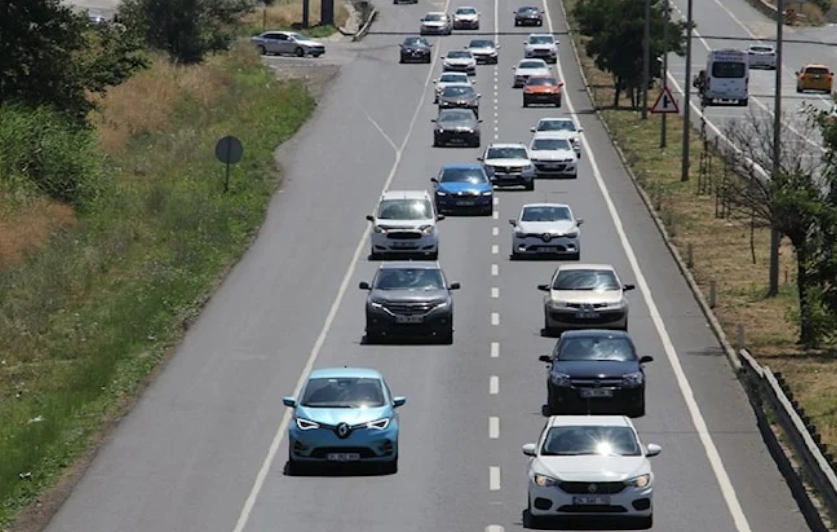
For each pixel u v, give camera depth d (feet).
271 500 288.51
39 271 505.25
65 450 326.65
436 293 433.07
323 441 302.45
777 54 462.19
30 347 428.97
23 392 385.91
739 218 595.88
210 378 393.50
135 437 338.75
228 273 531.09
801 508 279.90
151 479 306.14
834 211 391.04
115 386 384.27
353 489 295.28
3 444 327.47
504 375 393.50
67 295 493.36
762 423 339.98
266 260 551.59
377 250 553.64
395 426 307.58
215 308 477.36
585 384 346.74
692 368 401.70
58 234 567.18
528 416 352.49
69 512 284.82
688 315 468.75
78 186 623.77
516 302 485.97
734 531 265.34
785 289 498.69
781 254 556.10
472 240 588.91
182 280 506.07
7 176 604.08
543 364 404.98
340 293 499.92
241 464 315.78
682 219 623.36
